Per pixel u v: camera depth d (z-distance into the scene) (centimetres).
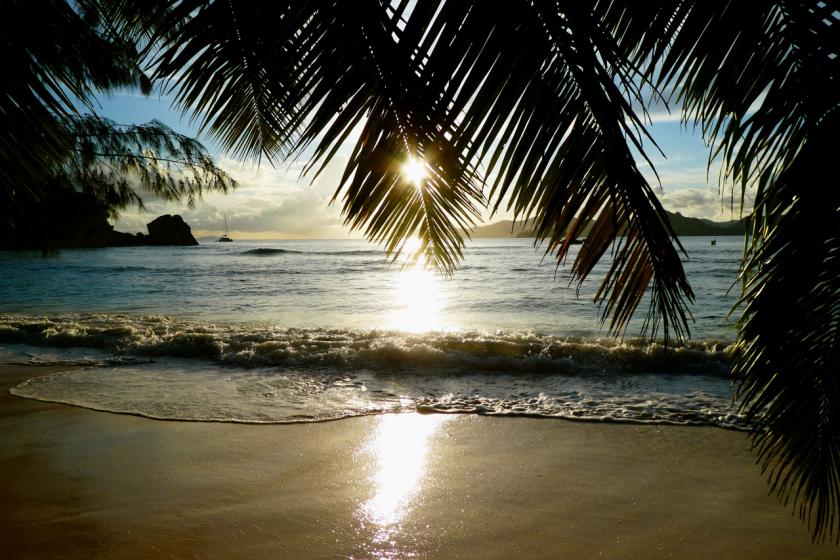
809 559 246
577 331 1041
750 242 171
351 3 151
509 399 518
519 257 4281
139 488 324
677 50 159
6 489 322
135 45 207
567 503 305
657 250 148
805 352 147
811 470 149
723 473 342
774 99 156
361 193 178
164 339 790
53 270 2875
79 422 443
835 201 140
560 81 144
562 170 149
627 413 470
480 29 139
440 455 378
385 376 608
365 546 262
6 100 170
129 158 329
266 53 171
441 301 1573
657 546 259
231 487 326
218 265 3441
